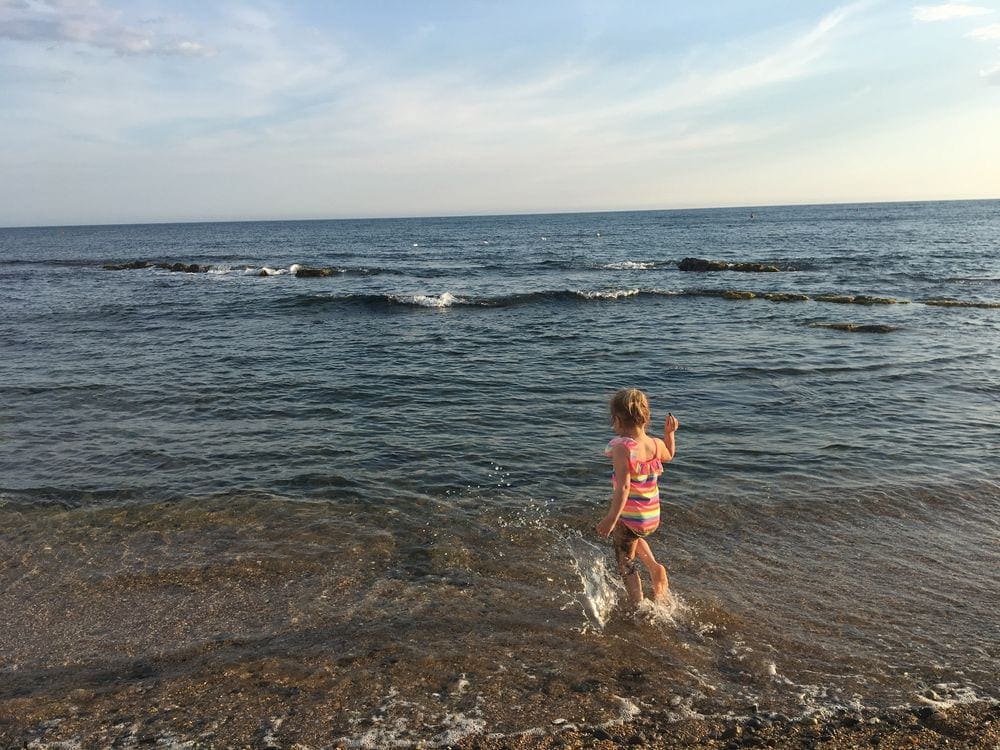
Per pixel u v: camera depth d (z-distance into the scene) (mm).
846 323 16562
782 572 4812
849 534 5438
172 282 30812
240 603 4434
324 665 3680
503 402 10039
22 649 3932
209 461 7410
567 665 3674
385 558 5078
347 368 12547
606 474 6953
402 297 22453
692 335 15812
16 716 3271
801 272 31641
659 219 157500
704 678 3559
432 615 4246
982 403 9438
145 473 7031
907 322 17250
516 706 3301
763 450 7582
